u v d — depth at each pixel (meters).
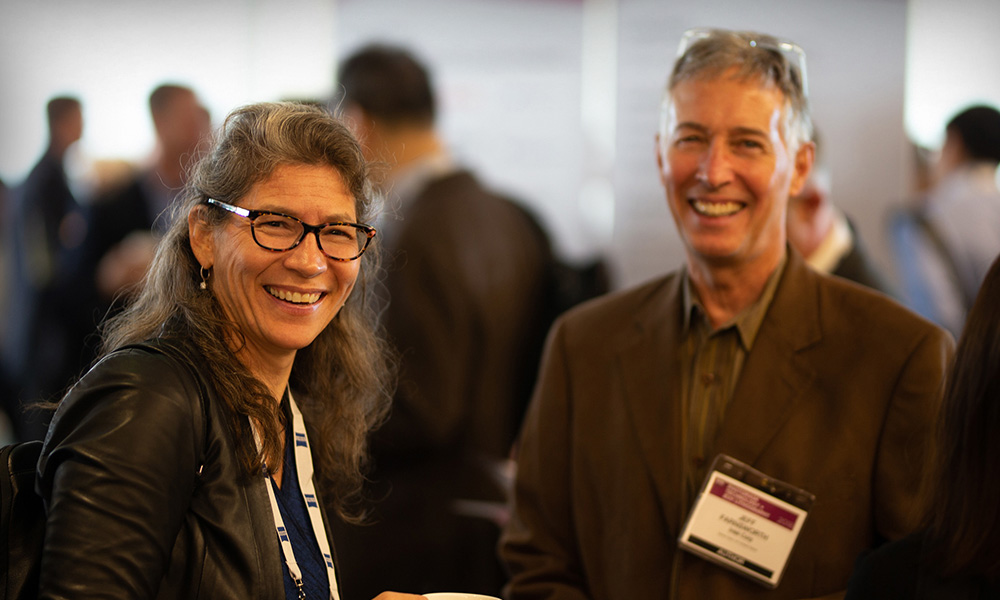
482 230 2.78
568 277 3.05
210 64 4.47
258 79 4.38
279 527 1.27
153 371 1.18
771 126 1.68
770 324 1.73
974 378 1.12
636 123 3.90
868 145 3.65
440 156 2.90
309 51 4.32
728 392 1.74
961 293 3.74
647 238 3.93
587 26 3.92
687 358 1.79
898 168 3.64
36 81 4.75
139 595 1.07
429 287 2.65
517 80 3.98
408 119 2.83
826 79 3.65
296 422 1.43
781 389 1.69
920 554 1.16
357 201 1.35
